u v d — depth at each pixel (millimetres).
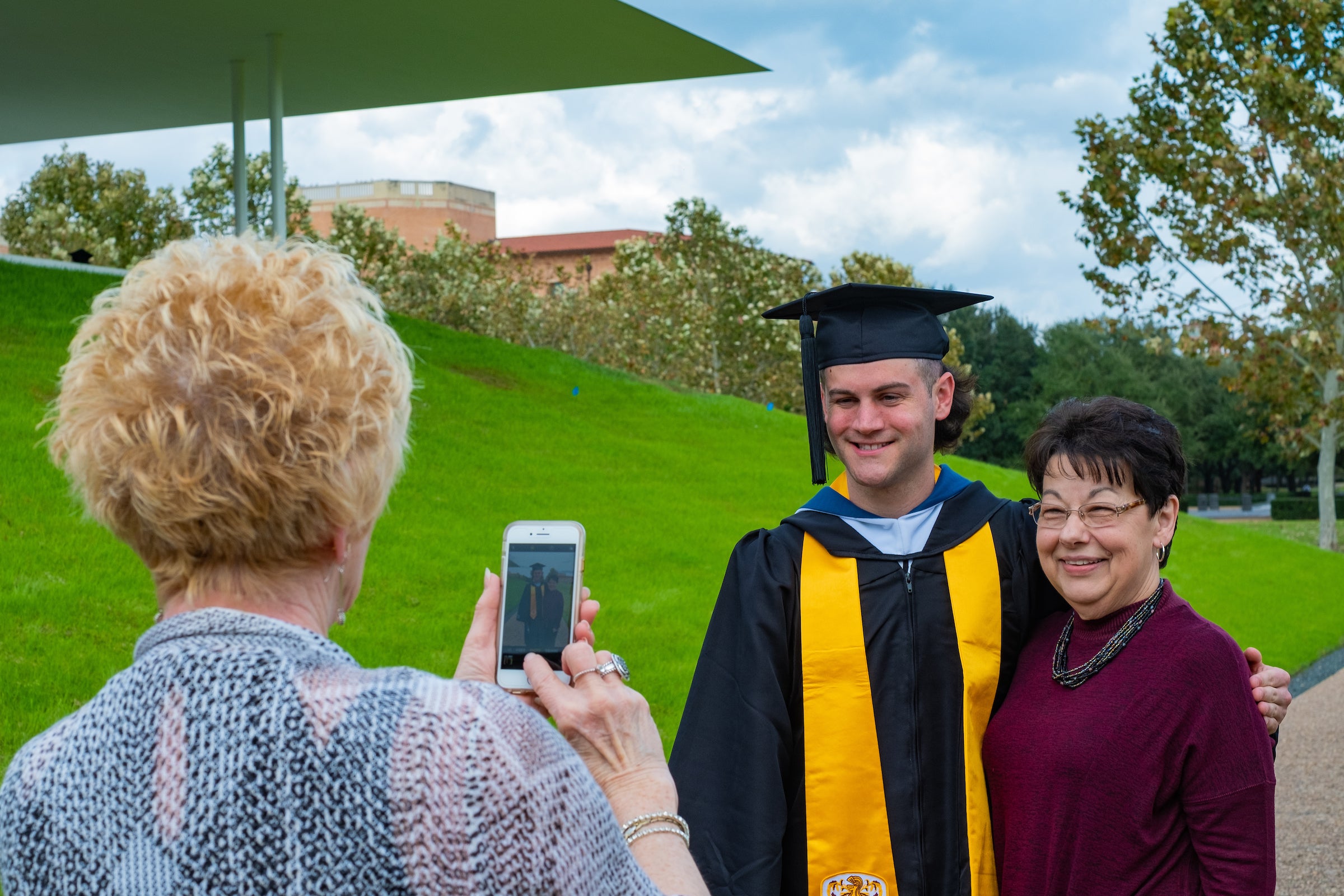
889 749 2260
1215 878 1897
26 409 9492
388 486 1226
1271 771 1933
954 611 2330
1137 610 2100
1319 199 17844
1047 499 2131
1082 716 2041
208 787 994
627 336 25969
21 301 12727
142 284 1195
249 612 1156
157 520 1118
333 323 1184
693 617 7953
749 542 2502
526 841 1021
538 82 16562
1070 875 2006
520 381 16672
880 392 2400
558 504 10930
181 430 1098
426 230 48625
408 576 7984
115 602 6508
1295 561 15383
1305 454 20844
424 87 16953
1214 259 18594
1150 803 1955
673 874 1311
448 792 1007
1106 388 50188
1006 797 2131
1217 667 1968
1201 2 18438
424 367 15141
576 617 1575
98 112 18844
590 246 54562
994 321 54500
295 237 1276
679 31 13820
